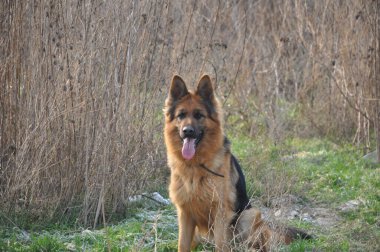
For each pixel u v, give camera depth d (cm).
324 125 1541
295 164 1155
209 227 816
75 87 939
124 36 960
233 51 1548
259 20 1694
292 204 1010
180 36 1263
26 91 934
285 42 1521
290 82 1642
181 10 1306
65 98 937
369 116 1357
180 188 805
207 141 805
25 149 905
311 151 1393
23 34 930
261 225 803
